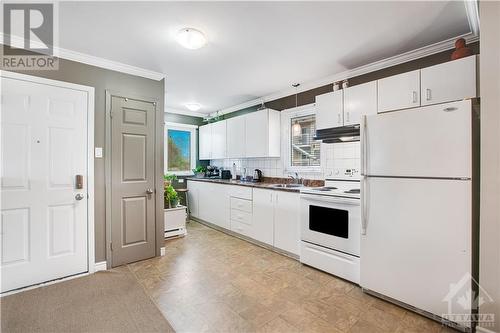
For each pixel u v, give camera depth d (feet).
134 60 8.68
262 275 8.27
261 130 12.85
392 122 6.43
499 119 4.88
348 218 7.78
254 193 11.55
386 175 6.55
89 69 8.34
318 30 6.82
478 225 5.38
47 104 7.53
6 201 6.90
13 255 7.02
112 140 8.80
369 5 5.75
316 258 8.70
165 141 16.69
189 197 16.92
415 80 7.14
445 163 5.59
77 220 8.06
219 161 17.85
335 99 9.23
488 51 4.99
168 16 6.13
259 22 6.43
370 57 8.54
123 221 9.04
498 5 4.87
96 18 6.18
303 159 12.10
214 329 5.55
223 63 9.03
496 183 4.91
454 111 5.47
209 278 8.02
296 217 9.66
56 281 7.67
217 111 17.46
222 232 13.60
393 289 6.45
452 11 5.94
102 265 8.55
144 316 6.00
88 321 5.80
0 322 5.71
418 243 6.00
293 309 6.32
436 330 5.51
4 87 6.87
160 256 9.93
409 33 6.97
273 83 11.28
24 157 7.16
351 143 9.92
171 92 12.82
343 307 6.41
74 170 7.99
